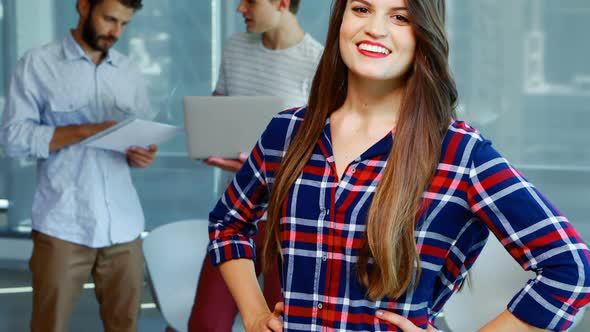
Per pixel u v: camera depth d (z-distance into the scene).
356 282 1.43
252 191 1.67
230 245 1.69
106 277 3.27
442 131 1.44
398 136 1.44
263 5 3.02
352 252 1.43
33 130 3.12
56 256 3.13
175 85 5.14
